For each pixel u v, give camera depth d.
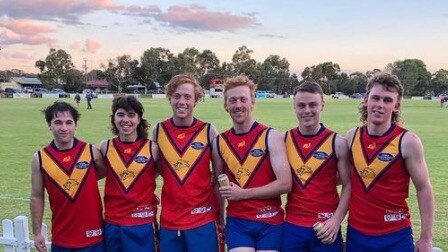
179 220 4.54
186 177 4.59
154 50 121.75
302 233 4.32
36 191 4.73
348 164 4.36
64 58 119.31
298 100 4.43
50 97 77.56
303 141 4.47
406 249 4.08
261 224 4.48
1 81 129.25
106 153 4.76
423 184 4.01
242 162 4.54
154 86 122.56
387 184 4.08
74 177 4.62
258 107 48.41
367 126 4.27
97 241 4.68
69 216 4.62
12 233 5.34
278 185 4.39
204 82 127.50
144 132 4.83
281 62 133.25
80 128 23.08
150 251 4.62
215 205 4.76
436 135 21.03
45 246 4.84
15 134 20.86
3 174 11.64
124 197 4.60
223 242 4.76
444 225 7.32
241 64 130.50
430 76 125.62
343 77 132.88
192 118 4.85
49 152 4.68
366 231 4.14
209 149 4.73
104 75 128.62
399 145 4.03
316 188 4.36
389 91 4.05
